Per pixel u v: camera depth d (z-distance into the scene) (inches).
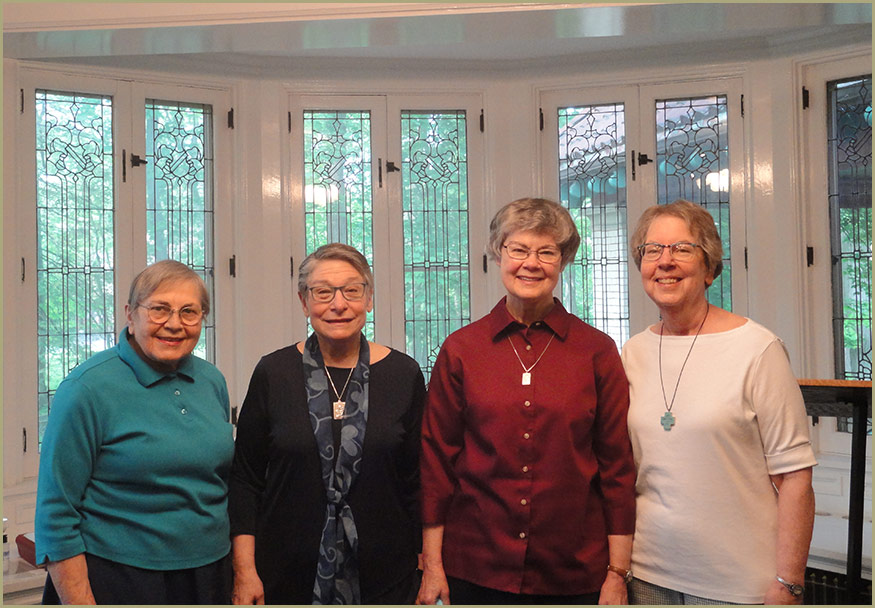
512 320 84.7
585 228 181.9
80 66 163.5
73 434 76.7
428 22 136.9
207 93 175.6
